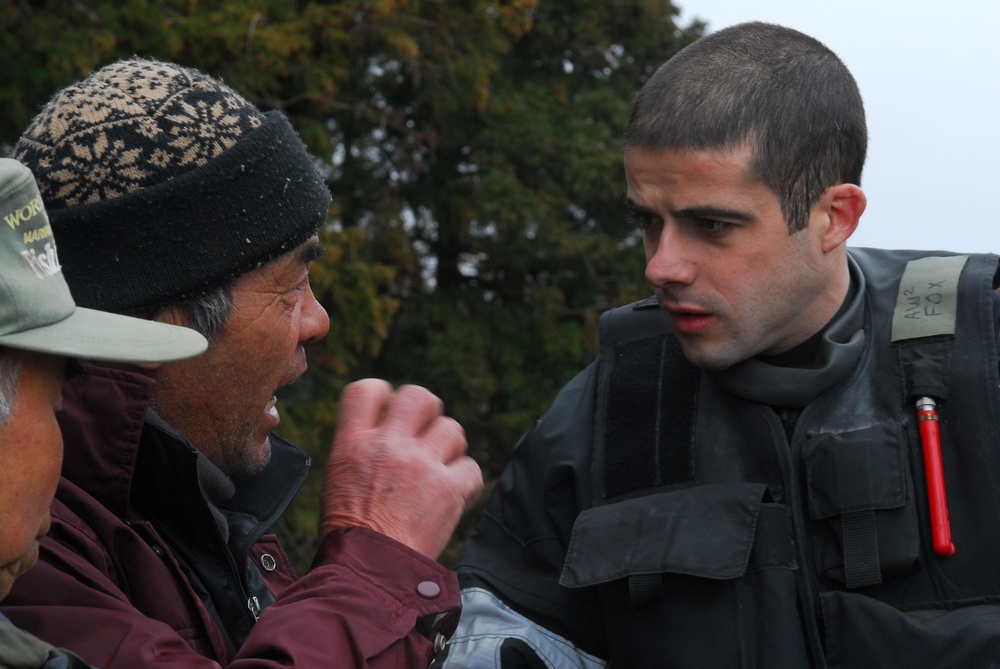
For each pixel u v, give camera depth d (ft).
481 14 41.42
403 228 41.93
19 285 3.67
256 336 5.01
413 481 4.92
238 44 33.73
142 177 4.77
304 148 5.34
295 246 5.10
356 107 39.40
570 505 6.31
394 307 36.73
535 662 6.05
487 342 42.55
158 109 4.87
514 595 6.25
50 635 4.24
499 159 43.04
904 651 5.40
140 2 32.55
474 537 6.59
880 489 5.60
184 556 5.05
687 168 5.41
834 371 5.84
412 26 39.96
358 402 5.21
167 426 4.86
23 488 3.77
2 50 31.22
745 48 5.58
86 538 4.62
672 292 5.61
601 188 43.83
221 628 5.00
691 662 5.69
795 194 5.51
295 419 34.58
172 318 4.84
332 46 37.27
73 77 30.99
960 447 5.61
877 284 6.13
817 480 5.73
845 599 5.56
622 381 6.38
